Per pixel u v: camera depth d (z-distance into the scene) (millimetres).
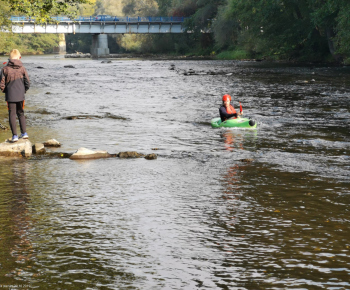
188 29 108750
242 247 5715
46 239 5984
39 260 5355
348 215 6863
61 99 24156
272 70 49031
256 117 17250
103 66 66062
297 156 10969
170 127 15281
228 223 6547
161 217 6809
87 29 106875
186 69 54688
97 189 8289
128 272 5062
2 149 11250
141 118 17281
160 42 122062
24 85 11922
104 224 6527
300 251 5582
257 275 4980
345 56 58906
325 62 63344
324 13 52406
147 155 10867
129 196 7855
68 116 17703
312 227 6379
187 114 18312
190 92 27500
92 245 5793
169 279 4898
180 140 13070
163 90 29047
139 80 38281
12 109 11695
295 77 38500
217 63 69500
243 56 86062
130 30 109438
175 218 6766
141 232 6223
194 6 113562
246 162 10383
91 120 16781
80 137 13461
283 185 8500
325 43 66125
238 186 8445
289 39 65875
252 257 5430
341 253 5520
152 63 74188
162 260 5355
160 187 8398
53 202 7539
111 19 110188
